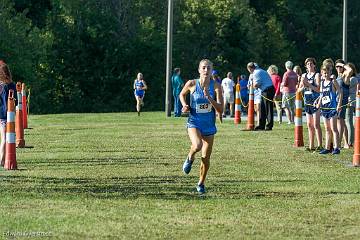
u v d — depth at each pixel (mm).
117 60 118438
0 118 30922
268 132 49125
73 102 116625
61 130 51312
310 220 20859
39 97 113188
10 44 109000
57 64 116188
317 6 150375
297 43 150750
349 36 154000
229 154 36500
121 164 32438
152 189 25766
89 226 19766
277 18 146125
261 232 19344
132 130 51219
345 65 38531
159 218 20891
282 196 24641
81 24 118000
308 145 41125
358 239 18641
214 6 124500
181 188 26062
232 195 24750
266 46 134375
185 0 124562
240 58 126875
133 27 121875
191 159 25203
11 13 114062
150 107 119688
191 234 19047
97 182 27281
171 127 54094
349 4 154750
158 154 36344
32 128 53344
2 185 26312
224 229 19672
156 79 120750
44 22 120750
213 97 24969
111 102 118375
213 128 25000
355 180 28250
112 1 121750
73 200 23438
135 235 18859
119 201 23391
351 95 39531
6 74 30484
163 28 123688
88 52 117562
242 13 128500
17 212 21438
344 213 21828
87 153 36719
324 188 26297
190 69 124812
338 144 36938
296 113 40500
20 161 33281
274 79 58844
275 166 32188
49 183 26922
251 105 51406
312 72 38000
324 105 37000
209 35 125688
